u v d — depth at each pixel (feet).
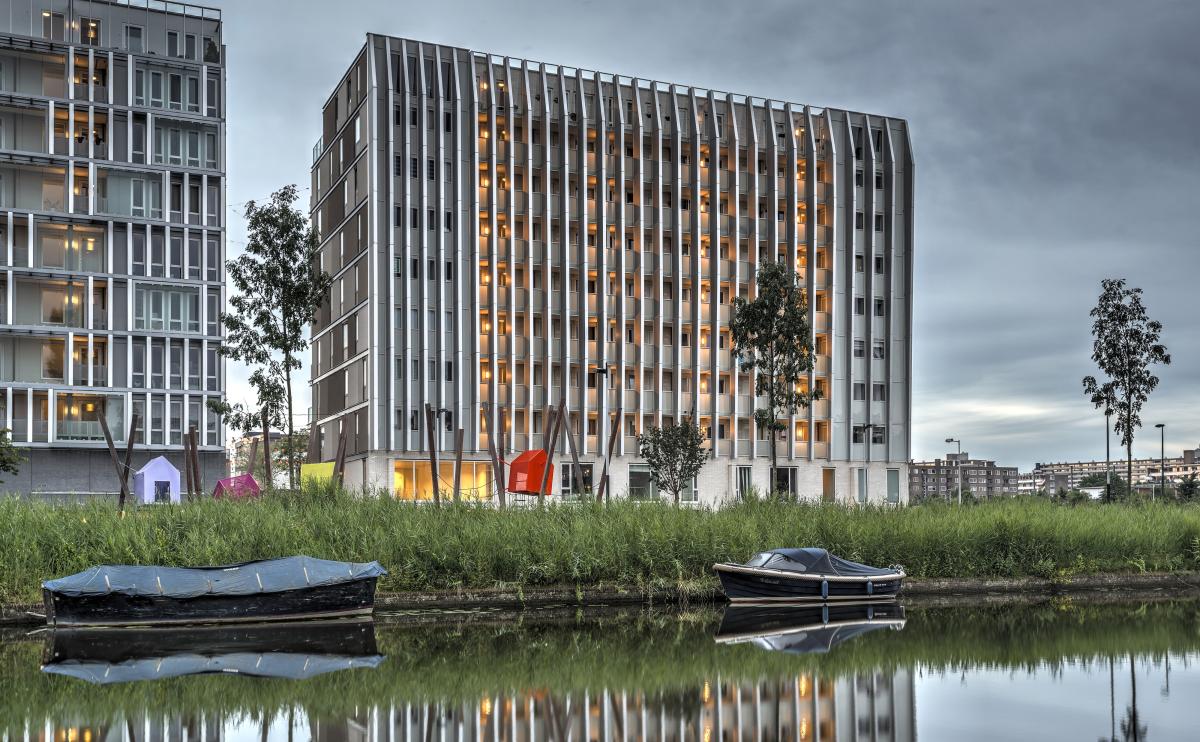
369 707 50.03
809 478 240.12
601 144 227.61
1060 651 67.00
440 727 46.11
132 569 77.82
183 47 218.38
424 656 64.49
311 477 112.68
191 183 214.48
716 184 237.86
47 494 180.04
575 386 223.71
